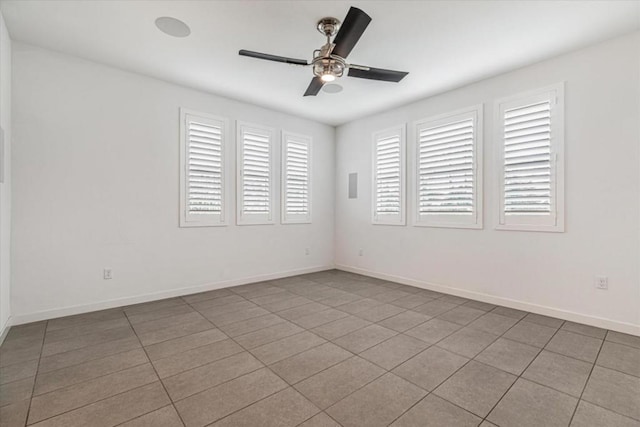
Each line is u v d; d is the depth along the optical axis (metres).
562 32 2.70
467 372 2.11
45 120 3.03
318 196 5.45
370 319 3.11
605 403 1.77
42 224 3.02
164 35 2.79
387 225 4.79
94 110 3.29
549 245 3.19
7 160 2.72
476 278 3.76
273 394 1.85
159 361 2.24
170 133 3.80
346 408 1.73
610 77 2.81
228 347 2.48
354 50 3.01
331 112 4.89
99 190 3.33
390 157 4.74
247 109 4.52
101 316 3.16
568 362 2.24
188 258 3.98
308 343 2.55
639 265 2.69
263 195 4.71
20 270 2.92
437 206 4.15
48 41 2.90
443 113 4.07
